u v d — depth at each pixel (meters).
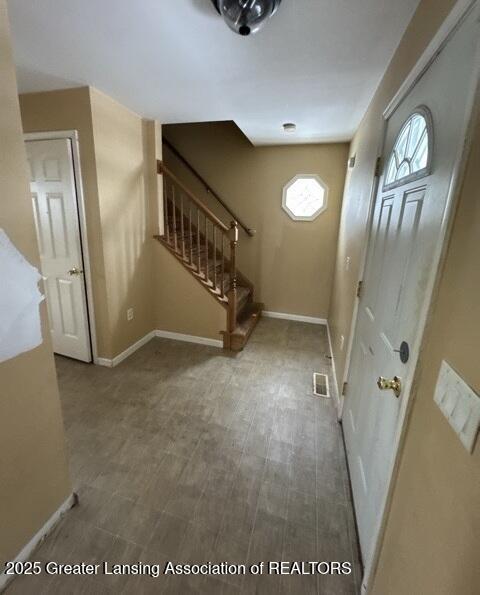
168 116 2.62
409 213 1.08
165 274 3.12
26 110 2.22
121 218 2.58
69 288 2.55
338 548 1.28
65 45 1.51
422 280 0.90
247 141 3.60
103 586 1.13
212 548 1.26
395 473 0.93
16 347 1.07
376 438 1.22
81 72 1.81
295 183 3.62
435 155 0.89
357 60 1.58
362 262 1.78
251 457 1.74
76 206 2.33
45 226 2.46
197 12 1.25
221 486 1.55
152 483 1.55
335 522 1.38
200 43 1.47
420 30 1.13
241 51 1.53
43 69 1.78
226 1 1.10
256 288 4.04
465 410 0.56
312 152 3.46
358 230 2.08
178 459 1.71
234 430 1.95
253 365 2.78
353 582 1.16
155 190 2.91
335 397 2.33
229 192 3.81
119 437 1.86
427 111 0.98
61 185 2.30
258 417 2.08
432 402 0.72
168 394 2.30
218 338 3.12
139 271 2.92
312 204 3.65
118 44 1.49
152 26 1.34
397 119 1.33
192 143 3.77
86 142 2.17
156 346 3.09
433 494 0.66
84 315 2.57
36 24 1.34
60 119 2.17
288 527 1.35
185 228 3.90
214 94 2.11
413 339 0.91
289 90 2.00
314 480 1.60
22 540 1.18
